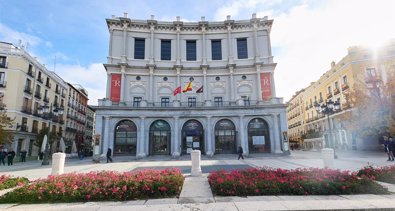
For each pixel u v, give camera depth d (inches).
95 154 1125.7
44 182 311.7
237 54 1471.5
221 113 1214.9
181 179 351.6
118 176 337.7
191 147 1210.6
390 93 710.5
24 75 1453.0
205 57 1450.5
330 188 286.0
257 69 1384.1
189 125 1229.1
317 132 1836.9
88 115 2696.9
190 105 1360.7
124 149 1181.1
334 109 879.7
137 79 1384.1
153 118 1214.9
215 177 354.6
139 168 669.9
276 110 1212.5
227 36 1486.2
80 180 313.7
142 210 229.8
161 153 1198.3
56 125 1840.6
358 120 933.2
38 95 1592.0
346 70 1481.3
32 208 241.3
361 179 308.5
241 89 1393.9
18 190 286.2
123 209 233.6
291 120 2719.0
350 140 1441.9
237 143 1198.9
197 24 1489.9
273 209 225.5
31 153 1508.4
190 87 1311.5
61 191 277.9
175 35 1492.4
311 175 327.0
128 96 1357.0
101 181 311.0
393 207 224.5
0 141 994.1
